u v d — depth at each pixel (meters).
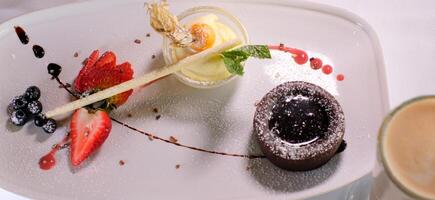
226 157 0.54
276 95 0.52
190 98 0.57
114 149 0.55
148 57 0.59
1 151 0.55
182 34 0.54
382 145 0.39
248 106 0.56
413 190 0.37
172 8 0.59
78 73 0.58
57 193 0.53
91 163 0.54
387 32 0.57
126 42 0.59
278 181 0.52
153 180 0.53
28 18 0.59
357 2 0.58
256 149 0.54
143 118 0.56
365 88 0.55
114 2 0.59
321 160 0.51
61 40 0.59
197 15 0.58
